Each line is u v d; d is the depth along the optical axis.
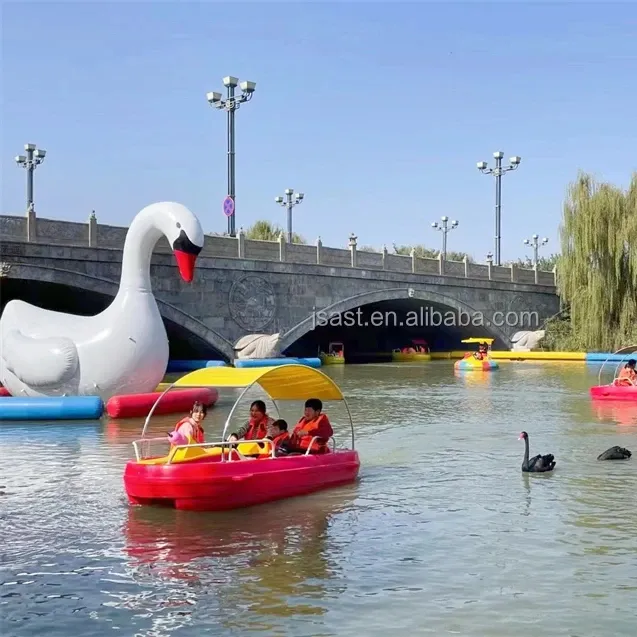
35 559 10.12
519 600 8.72
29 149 50.41
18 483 14.33
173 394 23.33
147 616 8.38
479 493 13.57
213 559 10.06
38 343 22.69
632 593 8.93
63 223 32.59
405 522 11.72
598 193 49.22
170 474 12.06
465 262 55.47
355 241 47.25
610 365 47.22
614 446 17.73
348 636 7.84
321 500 12.99
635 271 47.97
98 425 20.89
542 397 29.20
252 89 43.62
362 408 25.83
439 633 7.90
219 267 39.31
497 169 63.16
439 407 26.06
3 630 8.08
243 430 13.96
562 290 50.88
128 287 23.36
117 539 10.91
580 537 10.99
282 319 42.72
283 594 8.91
